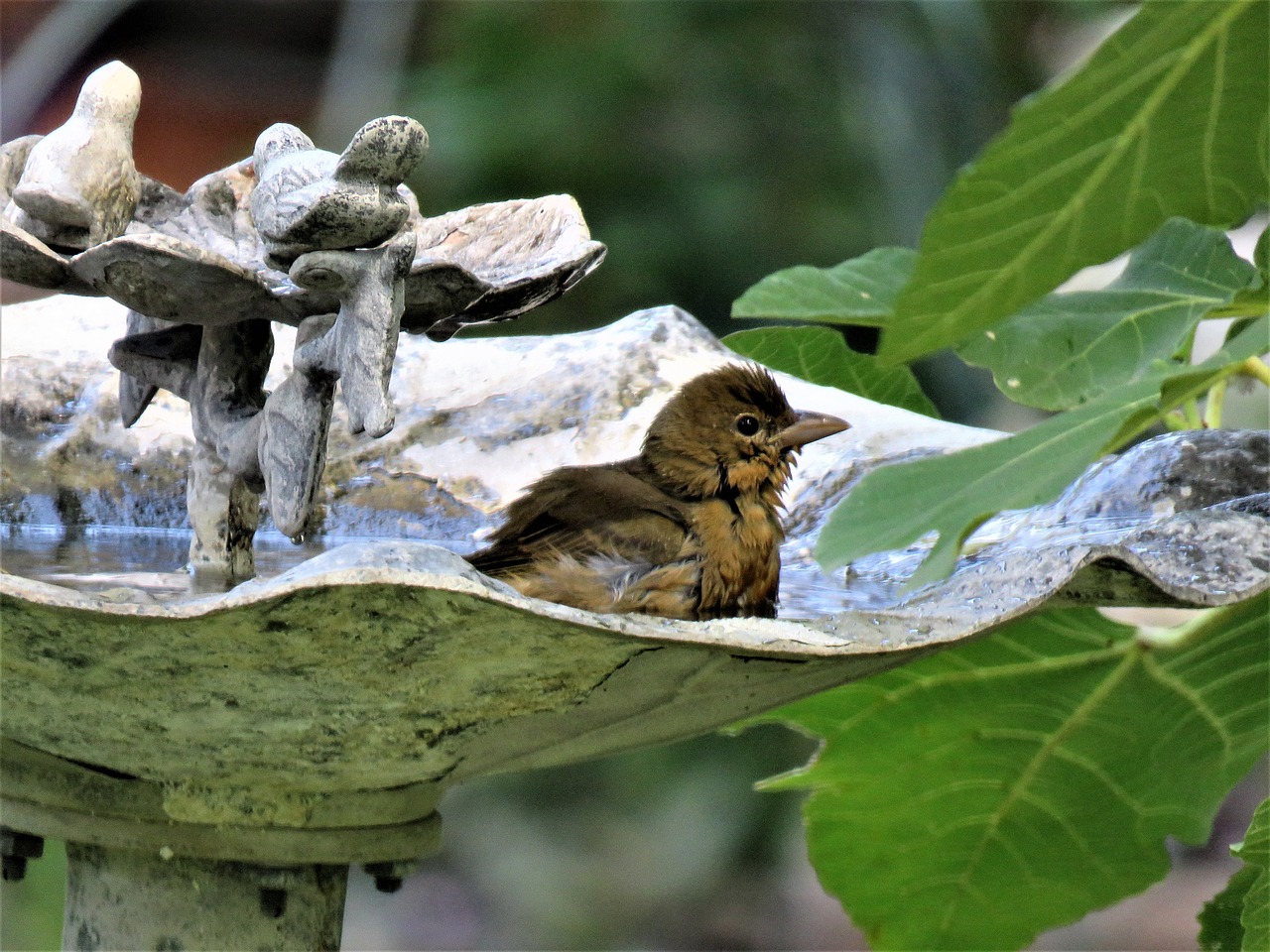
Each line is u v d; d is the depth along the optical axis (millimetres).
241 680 1617
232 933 1684
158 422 1832
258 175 1646
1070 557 1643
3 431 1831
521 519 1794
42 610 1591
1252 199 1347
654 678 1630
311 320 1661
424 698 1628
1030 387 1696
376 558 1591
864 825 1779
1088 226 1315
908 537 1588
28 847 1691
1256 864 1690
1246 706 1750
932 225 1245
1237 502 1680
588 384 1841
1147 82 1242
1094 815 1774
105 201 1672
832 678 1647
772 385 1816
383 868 1690
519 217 1720
